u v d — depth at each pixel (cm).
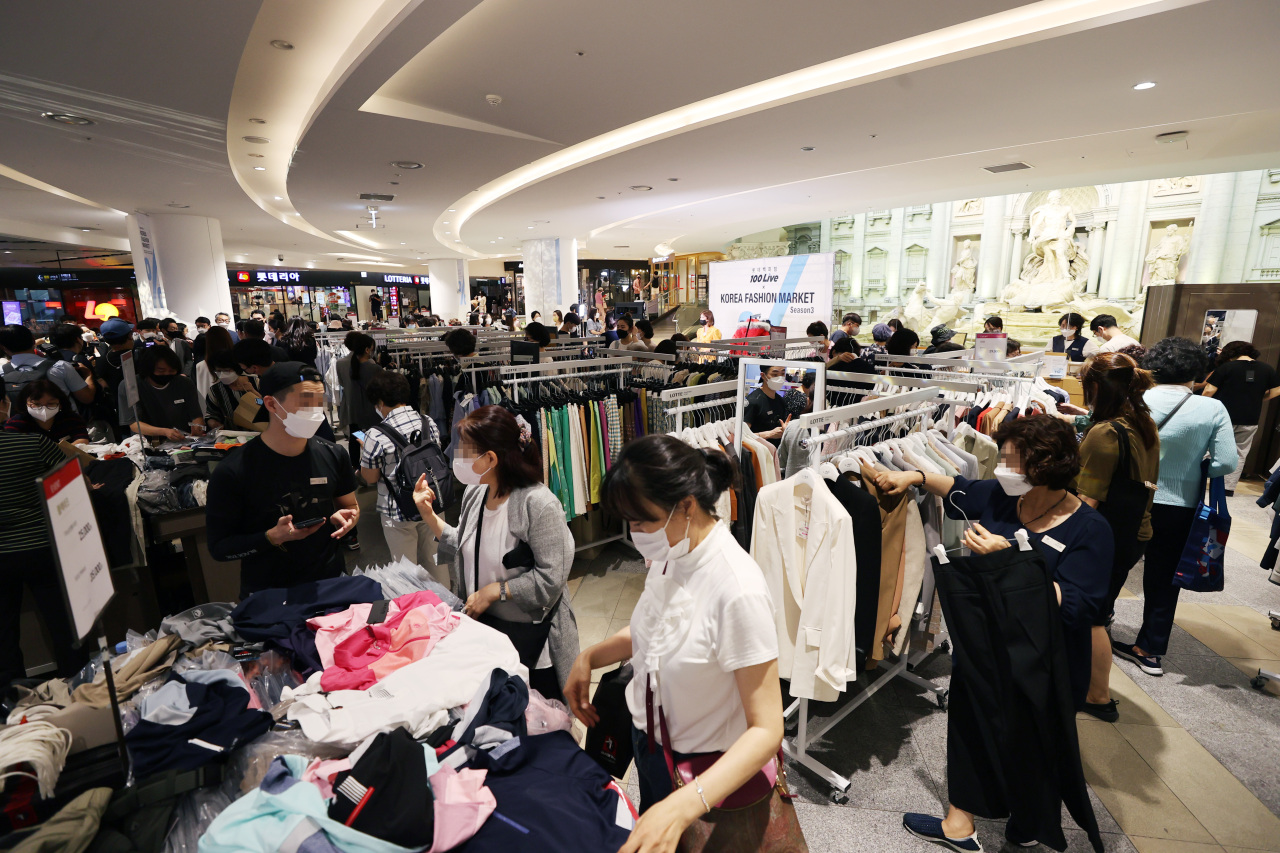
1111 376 252
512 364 473
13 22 336
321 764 112
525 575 181
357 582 173
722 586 109
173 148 615
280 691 141
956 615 166
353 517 196
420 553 308
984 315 1588
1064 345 772
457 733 122
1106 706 251
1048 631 162
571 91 483
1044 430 177
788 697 260
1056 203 1460
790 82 539
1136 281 1380
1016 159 753
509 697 131
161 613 294
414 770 106
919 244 1762
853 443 248
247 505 191
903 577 230
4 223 1168
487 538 192
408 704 128
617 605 348
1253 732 244
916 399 244
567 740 129
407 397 300
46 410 315
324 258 2230
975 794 174
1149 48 412
